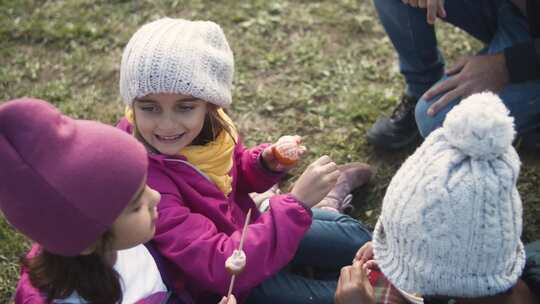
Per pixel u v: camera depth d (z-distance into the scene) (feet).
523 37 8.50
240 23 12.02
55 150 4.80
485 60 8.22
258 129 10.27
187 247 6.22
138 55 6.07
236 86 10.89
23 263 5.62
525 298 5.42
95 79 11.25
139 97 6.19
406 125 9.58
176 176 6.55
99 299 5.37
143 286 5.89
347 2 12.25
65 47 11.82
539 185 9.04
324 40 11.62
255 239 6.32
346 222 7.97
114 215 4.98
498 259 4.89
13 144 4.77
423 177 4.78
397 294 6.00
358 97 10.58
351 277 5.92
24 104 4.76
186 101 6.30
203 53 6.22
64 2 12.63
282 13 12.15
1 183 4.83
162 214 6.28
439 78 9.51
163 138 6.47
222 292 6.38
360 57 11.28
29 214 4.87
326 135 10.09
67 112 10.61
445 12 8.70
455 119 4.64
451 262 4.89
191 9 12.35
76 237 4.97
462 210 4.65
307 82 10.92
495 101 4.68
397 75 10.91
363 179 9.23
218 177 6.87
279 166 7.50
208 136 6.85
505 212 4.72
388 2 8.98
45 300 5.47
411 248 4.99
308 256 7.91
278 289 7.36
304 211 6.52
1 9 12.46
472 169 4.63
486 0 8.93
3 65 11.50
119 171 4.92
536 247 6.05
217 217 6.70
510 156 4.74
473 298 5.23
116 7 12.52
